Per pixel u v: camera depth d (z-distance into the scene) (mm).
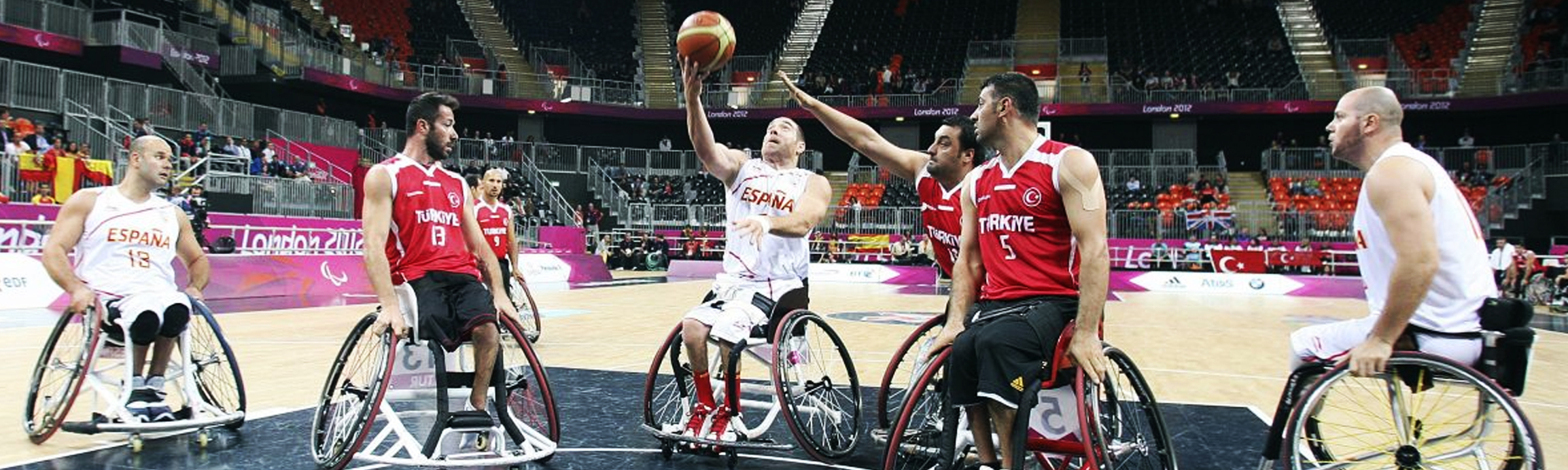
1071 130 34781
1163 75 33281
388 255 4301
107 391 4586
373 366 4719
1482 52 31578
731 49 4320
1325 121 33062
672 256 28406
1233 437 5016
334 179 23375
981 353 3367
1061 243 3578
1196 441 4926
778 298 4594
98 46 22547
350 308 12812
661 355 4504
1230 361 8438
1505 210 24906
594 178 30375
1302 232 24438
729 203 4805
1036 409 3654
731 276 4676
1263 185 29219
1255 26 35000
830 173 33188
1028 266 3615
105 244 4730
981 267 3898
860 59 36469
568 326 10852
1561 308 18078
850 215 27172
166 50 23797
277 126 23750
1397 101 3615
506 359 4828
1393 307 3291
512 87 33188
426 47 34719
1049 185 3520
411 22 35219
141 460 4250
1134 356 8773
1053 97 31688
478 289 4328
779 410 4633
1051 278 3586
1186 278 22812
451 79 32156
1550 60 27844
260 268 15031
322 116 26328
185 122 21703
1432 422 4598
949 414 3482
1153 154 29969
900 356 4371
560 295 16609
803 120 34188
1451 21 33125
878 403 4547
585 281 22125
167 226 4938
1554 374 7988
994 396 3301
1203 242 23750
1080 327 3338
